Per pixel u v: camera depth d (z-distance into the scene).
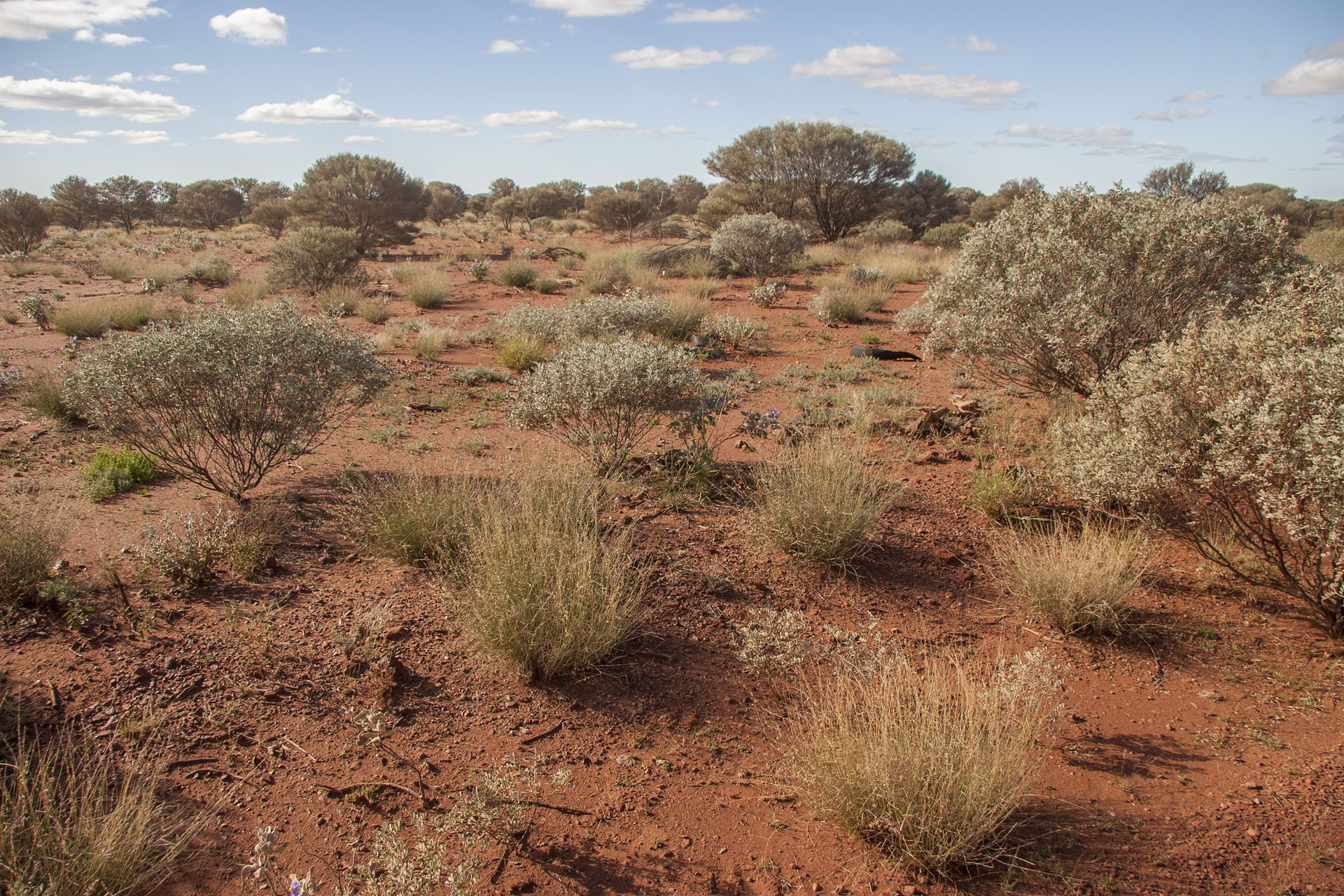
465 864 2.61
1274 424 4.11
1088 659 4.25
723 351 12.45
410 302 17.34
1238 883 2.71
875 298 16.73
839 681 3.56
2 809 2.54
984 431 7.75
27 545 4.23
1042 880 2.73
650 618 4.44
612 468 6.35
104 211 46.03
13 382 8.70
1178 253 6.96
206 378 5.31
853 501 5.32
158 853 2.69
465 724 3.54
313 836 2.83
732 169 38.03
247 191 60.50
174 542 4.46
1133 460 4.75
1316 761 3.37
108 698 3.45
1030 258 7.25
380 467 6.65
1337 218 35.22
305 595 4.46
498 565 4.09
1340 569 4.14
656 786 3.22
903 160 37.00
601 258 21.58
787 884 2.71
